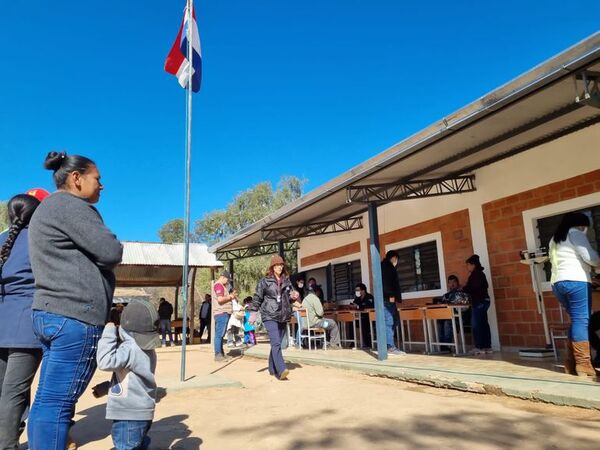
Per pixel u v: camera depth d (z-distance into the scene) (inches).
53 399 103.8
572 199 317.1
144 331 130.6
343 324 480.4
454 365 277.7
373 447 139.4
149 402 121.0
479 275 348.5
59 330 104.3
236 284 1060.5
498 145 320.8
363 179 319.3
